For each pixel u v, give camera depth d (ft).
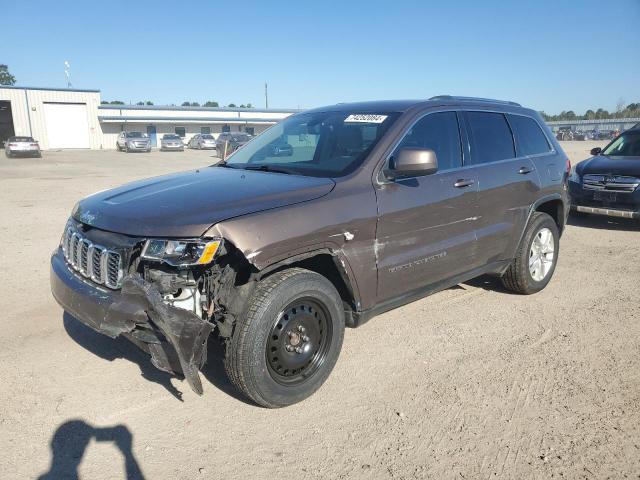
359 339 14.57
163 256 9.61
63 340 14.14
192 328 9.28
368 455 9.68
